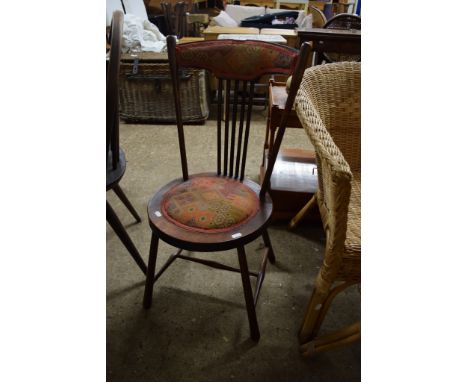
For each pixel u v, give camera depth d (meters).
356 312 1.09
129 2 2.82
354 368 0.93
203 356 0.95
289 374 0.91
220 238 0.77
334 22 2.08
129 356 0.94
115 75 0.74
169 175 1.83
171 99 2.42
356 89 1.04
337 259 0.70
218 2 4.26
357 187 1.01
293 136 2.37
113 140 0.89
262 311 1.09
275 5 4.11
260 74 0.83
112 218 1.01
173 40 0.81
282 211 1.49
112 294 1.13
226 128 0.96
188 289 1.16
